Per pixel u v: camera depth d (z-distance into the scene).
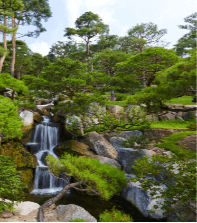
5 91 27.97
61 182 12.59
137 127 15.74
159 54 16.12
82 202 9.90
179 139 12.64
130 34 35.62
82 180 8.62
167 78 9.91
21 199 8.23
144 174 8.47
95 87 17.62
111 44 37.75
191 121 15.62
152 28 33.50
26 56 43.91
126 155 12.23
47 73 16.39
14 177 7.72
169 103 18.67
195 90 9.15
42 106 24.22
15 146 13.56
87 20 38.69
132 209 9.11
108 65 27.77
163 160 8.20
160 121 16.64
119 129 14.71
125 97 27.25
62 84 15.09
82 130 16.78
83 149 14.52
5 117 11.02
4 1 21.02
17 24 34.03
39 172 12.66
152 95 10.74
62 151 14.59
